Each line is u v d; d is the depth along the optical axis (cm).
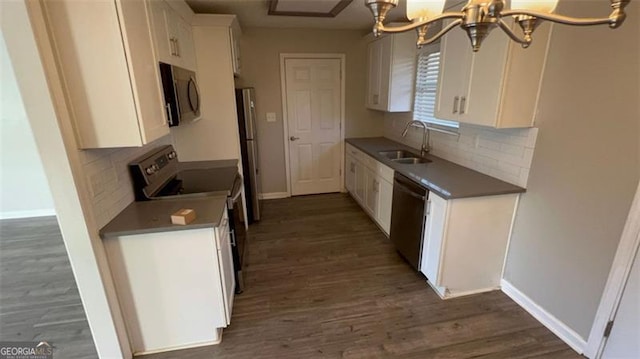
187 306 192
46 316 223
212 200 214
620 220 162
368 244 330
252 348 199
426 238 250
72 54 145
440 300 241
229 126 333
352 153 438
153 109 181
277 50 416
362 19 366
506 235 238
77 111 152
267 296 248
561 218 195
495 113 207
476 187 229
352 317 224
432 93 343
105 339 178
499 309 230
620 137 159
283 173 468
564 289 198
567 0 181
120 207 196
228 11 319
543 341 201
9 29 127
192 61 295
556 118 194
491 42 206
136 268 180
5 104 386
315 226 375
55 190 149
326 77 441
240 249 270
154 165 235
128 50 151
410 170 278
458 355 191
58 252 322
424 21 108
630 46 152
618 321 168
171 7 231
